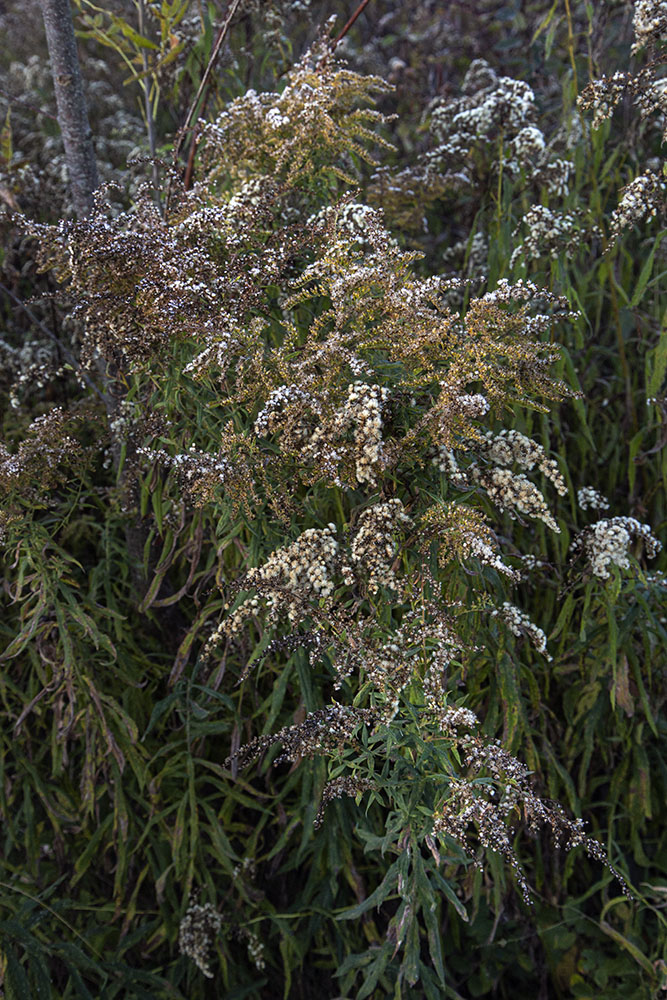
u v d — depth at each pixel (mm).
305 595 1122
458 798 1104
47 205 2020
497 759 1095
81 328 1779
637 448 1672
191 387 1333
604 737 1679
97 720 1534
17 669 1683
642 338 1811
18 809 1692
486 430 1337
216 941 1613
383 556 1086
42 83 2557
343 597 1318
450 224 2258
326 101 1400
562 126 1914
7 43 2912
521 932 1734
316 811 1463
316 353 1133
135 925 1673
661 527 1768
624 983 1684
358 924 1670
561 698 1747
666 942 1604
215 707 1593
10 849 1593
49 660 1481
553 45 2203
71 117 1596
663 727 1661
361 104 2525
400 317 1128
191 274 1255
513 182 1768
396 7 3055
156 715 1497
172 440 1342
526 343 1154
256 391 1181
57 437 1481
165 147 1786
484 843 1046
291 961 1654
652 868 1815
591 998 1658
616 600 1454
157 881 1551
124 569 1713
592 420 1859
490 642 1416
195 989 1648
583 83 1935
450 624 1118
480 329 1129
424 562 1171
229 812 1609
